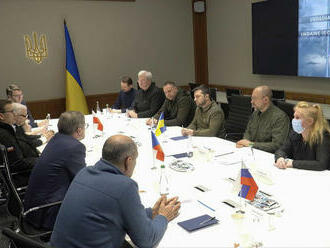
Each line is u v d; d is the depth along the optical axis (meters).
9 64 6.14
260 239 1.50
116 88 7.13
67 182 2.29
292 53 5.75
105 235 1.49
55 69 6.50
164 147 3.11
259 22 6.25
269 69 6.23
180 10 7.52
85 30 6.64
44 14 6.27
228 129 4.26
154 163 2.64
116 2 6.84
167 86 4.30
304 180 2.16
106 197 1.49
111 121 4.48
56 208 2.22
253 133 3.35
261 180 2.17
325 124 2.39
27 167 3.12
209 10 7.56
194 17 7.65
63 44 6.49
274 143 3.08
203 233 1.59
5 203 3.33
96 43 6.78
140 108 4.99
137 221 1.50
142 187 2.20
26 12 6.13
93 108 6.93
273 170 2.36
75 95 6.45
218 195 2.00
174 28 7.53
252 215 1.72
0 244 2.89
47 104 6.51
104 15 6.77
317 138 2.38
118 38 6.98
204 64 7.93
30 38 6.22
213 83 7.85
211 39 7.67
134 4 7.02
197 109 3.88
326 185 2.07
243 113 4.08
